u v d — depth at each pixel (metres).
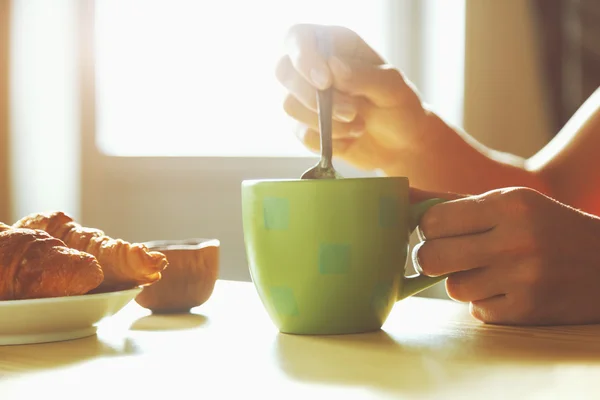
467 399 0.56
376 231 0.73
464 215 0.76
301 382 0.60
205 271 0.87
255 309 0.86
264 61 2.41
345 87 0.99
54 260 0.73
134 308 0.90
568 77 2.26
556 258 0.76
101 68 2.45
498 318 0.77
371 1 2.39
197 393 0.58
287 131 2.44
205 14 2.43
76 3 2.42
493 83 2.31
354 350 0.68
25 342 0.73
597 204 1.14
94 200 2.42
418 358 0.65
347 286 0.73
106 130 2.46
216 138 2.46
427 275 0.77
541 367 0.62
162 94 2.46
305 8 2.38
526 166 1.18
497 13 2.29
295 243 0.72
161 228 2.43
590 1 2.21
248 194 0.74
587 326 0.76
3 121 2.45
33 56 2.46
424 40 2.38
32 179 2.47
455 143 1.12
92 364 0.66
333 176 0.79
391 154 1.10
